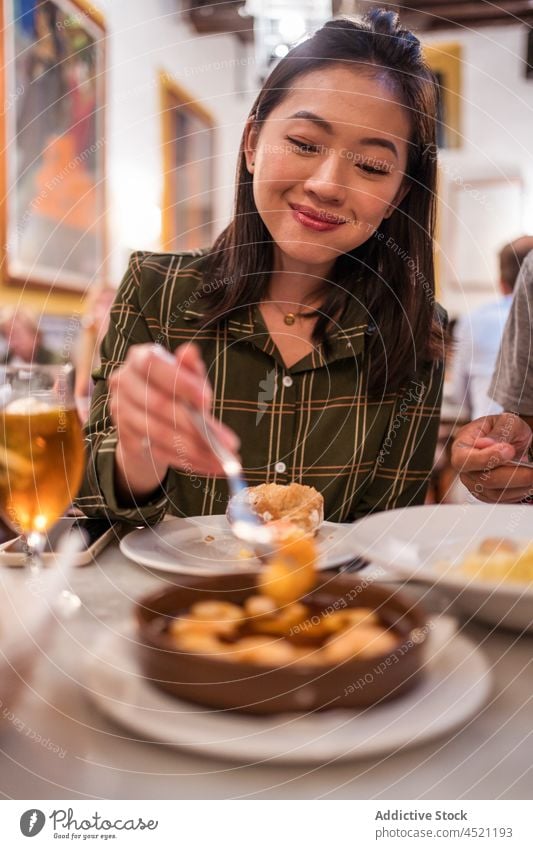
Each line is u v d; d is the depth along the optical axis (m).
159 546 0.60
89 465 0.69
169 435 0.55
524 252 1.51
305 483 0.94
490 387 1.10
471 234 2.92
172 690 0.34
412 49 0.86
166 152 2.86
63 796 0.30
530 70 2.92
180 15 2.90
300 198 0.86
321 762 0.31
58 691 0.36
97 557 0.59
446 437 1.32
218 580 0.42
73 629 0.43
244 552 0.58
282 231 0.88
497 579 0.44
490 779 0.30
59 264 2.26
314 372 0.96
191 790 0.30
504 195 2.92
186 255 1.05
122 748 0.33
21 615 0.43
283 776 0.31
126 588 0.51
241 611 0.39
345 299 0.96
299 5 1.88
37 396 0.55
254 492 0.66
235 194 0.97
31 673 0.37
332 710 0.33
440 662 0.38
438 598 0.48
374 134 0.83
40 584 0.49
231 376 0.96
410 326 0.95
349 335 0.95
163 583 0.52
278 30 1.91
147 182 2.77
